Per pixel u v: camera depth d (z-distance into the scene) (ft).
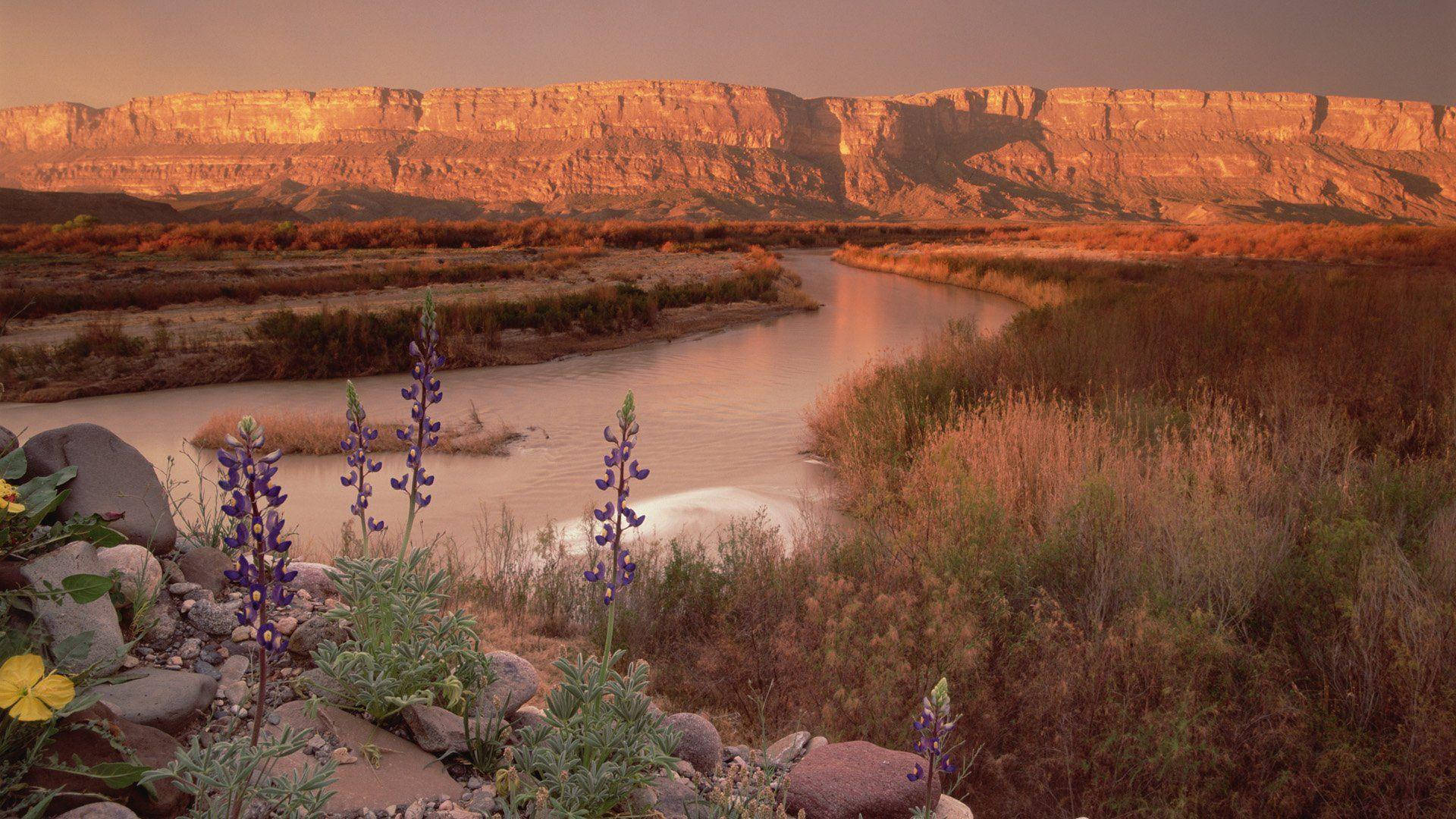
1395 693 13.11
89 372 54.29
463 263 138.51
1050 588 18.69
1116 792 12.64
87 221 194.59
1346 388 30.63
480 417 44.57
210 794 7.76
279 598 6.77
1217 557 17.26
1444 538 17.44
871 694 14.15
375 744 9.41
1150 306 48.42
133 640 9.70
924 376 38.91
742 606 18.79
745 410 46.91
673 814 9.22
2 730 7.00
